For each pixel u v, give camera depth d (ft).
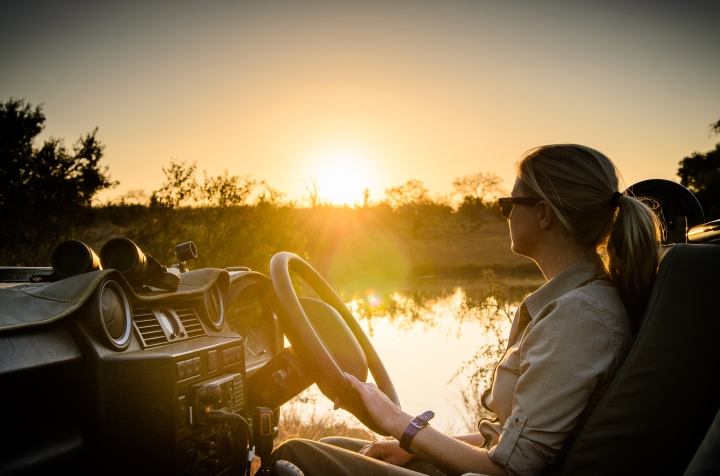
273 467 5.23
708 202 125.29
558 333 4.83
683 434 4.18
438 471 6.26
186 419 5.27
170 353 5.33
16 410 4.90
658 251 5.04
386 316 49.88
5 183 50.19
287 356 6.67
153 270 5.81
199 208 42.65
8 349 4.30
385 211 283.59
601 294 4.97
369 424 5.78
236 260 41.65
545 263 5.65
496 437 5.49
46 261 46.60
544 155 5.52
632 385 4.40
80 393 4.95
